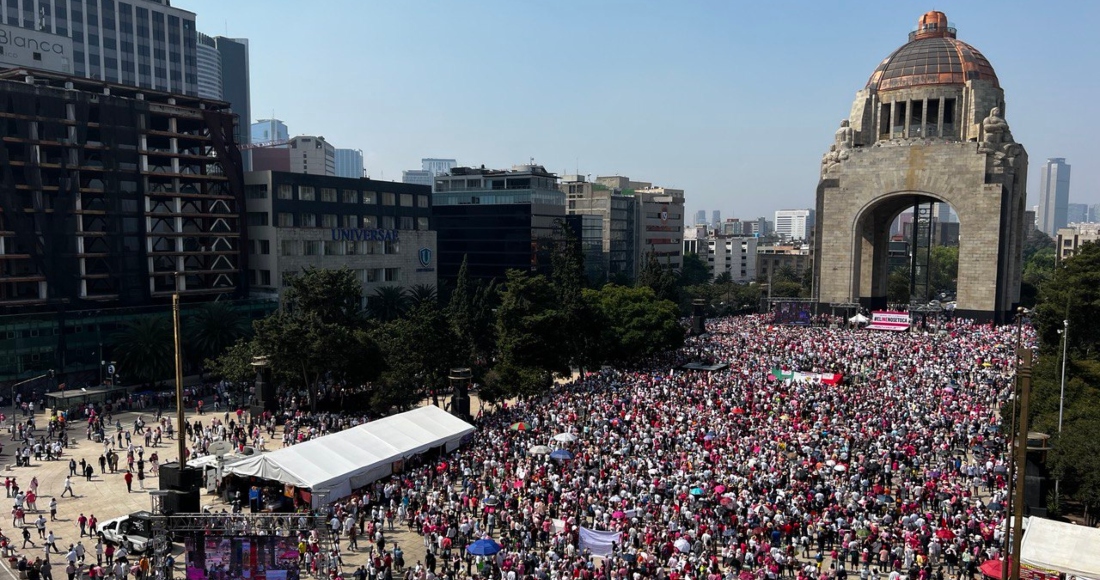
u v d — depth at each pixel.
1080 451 45.47
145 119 107.06
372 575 39.12
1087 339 75.81
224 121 116.88
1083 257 84.25
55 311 98.75
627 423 63.91
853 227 145.38
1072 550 32.88
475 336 94.00
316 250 127.31
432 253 151.00
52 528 48.41
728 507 43.88
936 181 137.12
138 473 57.44
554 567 37.78
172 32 194.75
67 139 99.69
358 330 79.25
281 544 35.31
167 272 108.50
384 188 141.00
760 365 90.38
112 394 85.44
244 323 104.25
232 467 51.03
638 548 40.44
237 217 118.62
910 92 146.00
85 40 174.38
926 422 62.72
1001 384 75.25
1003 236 132.38
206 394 89.44
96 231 104.19
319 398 83.38
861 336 111.94
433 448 60.38
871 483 50.50
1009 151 134.50
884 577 39.62
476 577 39.78
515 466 53.84
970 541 40.22
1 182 94.00
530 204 176.38
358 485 52.22
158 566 35.62
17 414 83.44
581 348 93.81
